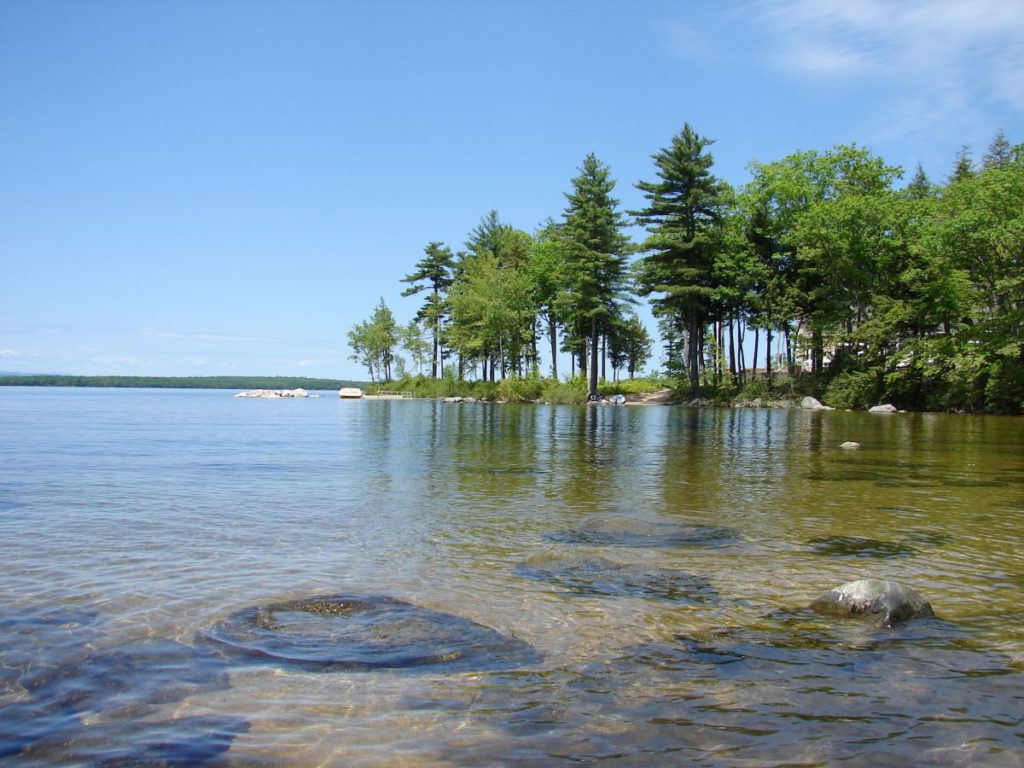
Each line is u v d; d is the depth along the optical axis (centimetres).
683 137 5028
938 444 1995
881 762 321
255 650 449
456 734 345
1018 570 663
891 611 518
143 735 341
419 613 525
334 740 338
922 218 4431
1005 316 3684
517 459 1599
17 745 329
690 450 1819
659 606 551
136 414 3900
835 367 4903
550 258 6525
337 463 1510
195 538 766
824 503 1024
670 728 352
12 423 2916
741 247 5125
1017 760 323
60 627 484
